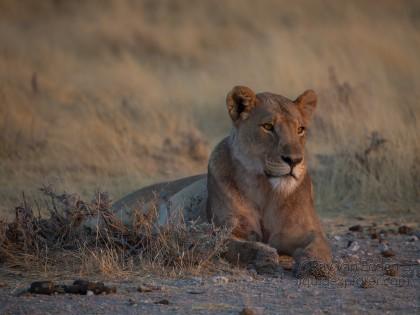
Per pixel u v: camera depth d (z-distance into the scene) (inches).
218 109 757.9
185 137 647.8
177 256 347.9
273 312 281.4
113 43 1175.0
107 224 372.2
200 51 1136.2
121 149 605.3
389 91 741.9
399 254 395.2
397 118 599.2
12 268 347.6
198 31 1226.6
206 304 291.4
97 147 601.6
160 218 398.3
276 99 366.0
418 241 424.8
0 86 724.7
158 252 348.2
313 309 285.4
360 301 296.7
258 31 1222.3
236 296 302.7
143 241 363.6
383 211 503.8
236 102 367.6
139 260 352.5
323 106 646.5
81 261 349.1
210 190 374.6
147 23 1311.5
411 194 519.5
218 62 1009.5
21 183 534.0
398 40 983.6
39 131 637.9
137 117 697.6
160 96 805.2
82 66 991.6
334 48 919.0
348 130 584.4
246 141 360.2
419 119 577.9
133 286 319.3
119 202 437.7
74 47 1153.4
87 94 778.8
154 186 435.8
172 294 306.0
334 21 1224.2
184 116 710.5
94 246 369.7
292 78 805.2
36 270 343.9
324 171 547.5
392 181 525.0
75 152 596.4
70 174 553.6
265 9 1380.4
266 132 354.6
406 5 1369.3
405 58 917.8
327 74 800.9
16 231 370.6
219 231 352.8
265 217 367.2
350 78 794.2
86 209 379.6
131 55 1075.9
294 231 364.8
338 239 428.5
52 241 373.7
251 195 365.4
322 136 613.9
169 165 597.6
